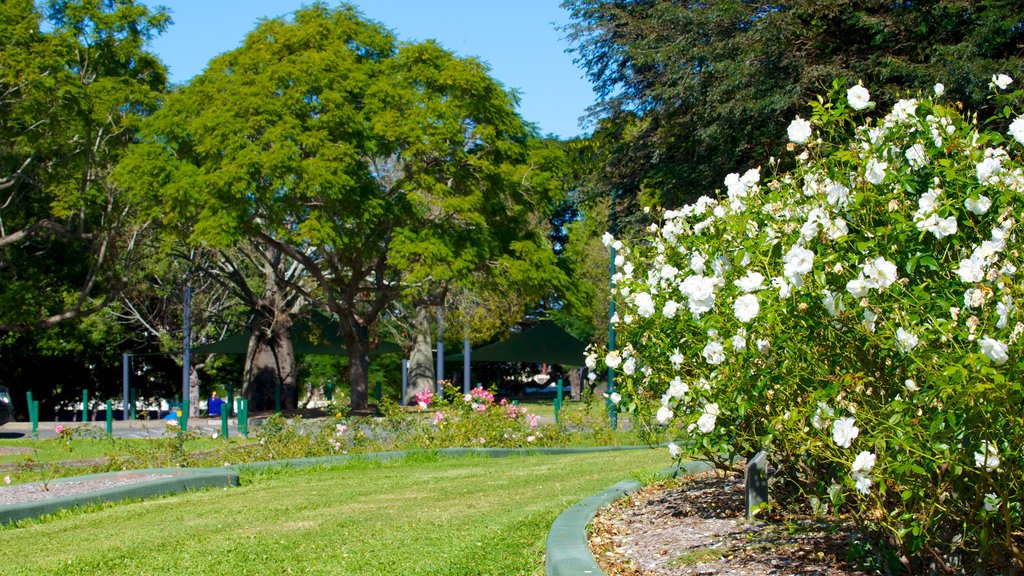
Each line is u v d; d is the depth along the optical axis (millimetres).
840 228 4531
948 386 3643
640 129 26281
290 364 38250
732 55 20984
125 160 28328
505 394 58812
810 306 4488
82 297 32094
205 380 52844
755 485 6730
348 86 29078
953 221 4188
